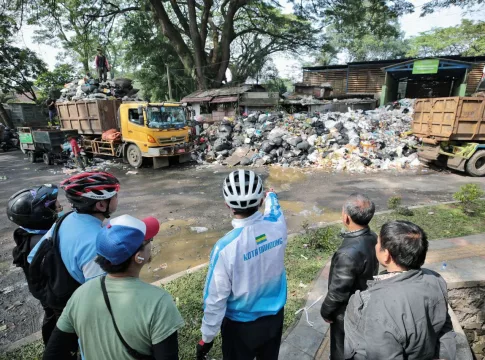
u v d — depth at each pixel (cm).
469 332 382
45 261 187
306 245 488
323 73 2666
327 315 210
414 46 3556
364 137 1209
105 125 1324
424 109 1034
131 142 1217
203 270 430
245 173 173
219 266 166
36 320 354
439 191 795
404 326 136
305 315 322
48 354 141
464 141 950
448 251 441
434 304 143
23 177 1113
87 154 1448
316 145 1225
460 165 931
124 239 128
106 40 2917
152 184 970
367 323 144
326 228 555
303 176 1012
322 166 1134
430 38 3309
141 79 3297
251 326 180
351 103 2067
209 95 2277
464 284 366
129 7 2811
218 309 169
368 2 2583
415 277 147
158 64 3106
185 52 2741
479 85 1686
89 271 179
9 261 499
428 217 585
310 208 700
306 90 2539
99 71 1697
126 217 138
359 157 1120
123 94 1606
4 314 366
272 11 3064
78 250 180
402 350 137
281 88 3997
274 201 211
